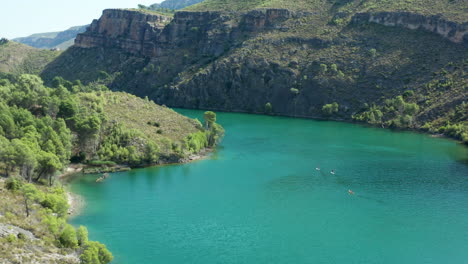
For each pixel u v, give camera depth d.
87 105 167.62
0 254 70.38
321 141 198.00
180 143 165.75
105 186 128.25
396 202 120.75
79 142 146.38
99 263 77.44
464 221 108.56
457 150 180.25
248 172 147.12
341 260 89.94
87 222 102.94
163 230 100.81
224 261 88.06
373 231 103.12
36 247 77.25
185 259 88.31
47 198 97.75
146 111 189.75
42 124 135.62
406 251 93.94
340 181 138.62
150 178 137.50
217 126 186.25
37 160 112.50
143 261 86.75
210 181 136.50
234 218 108.69
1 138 112.25
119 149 149.00
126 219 105.69
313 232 102.00
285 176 143.38
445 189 131.12
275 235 100.00
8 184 98.88
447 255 92.50
